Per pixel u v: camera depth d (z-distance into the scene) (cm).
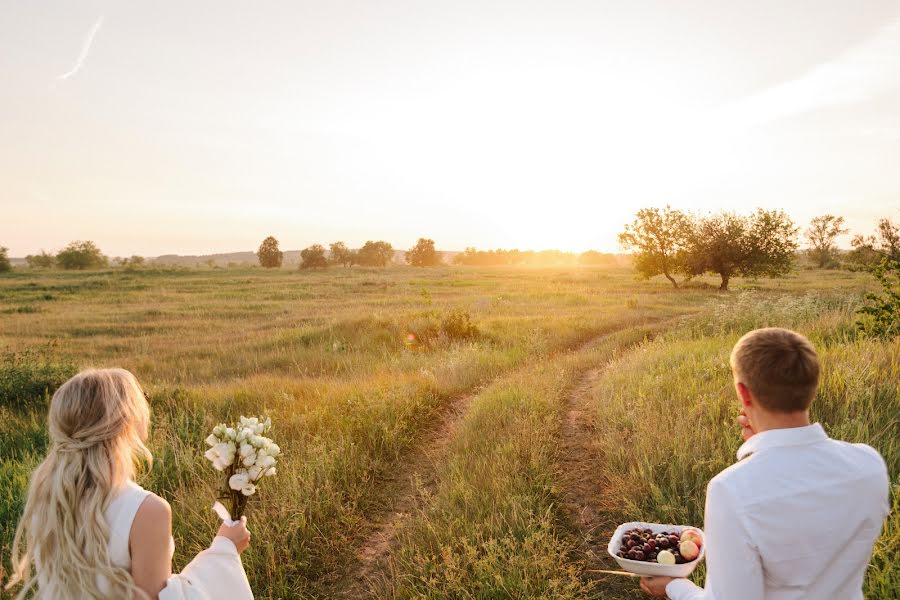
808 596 152
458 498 538
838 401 570
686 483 475
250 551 467
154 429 792
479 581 392
